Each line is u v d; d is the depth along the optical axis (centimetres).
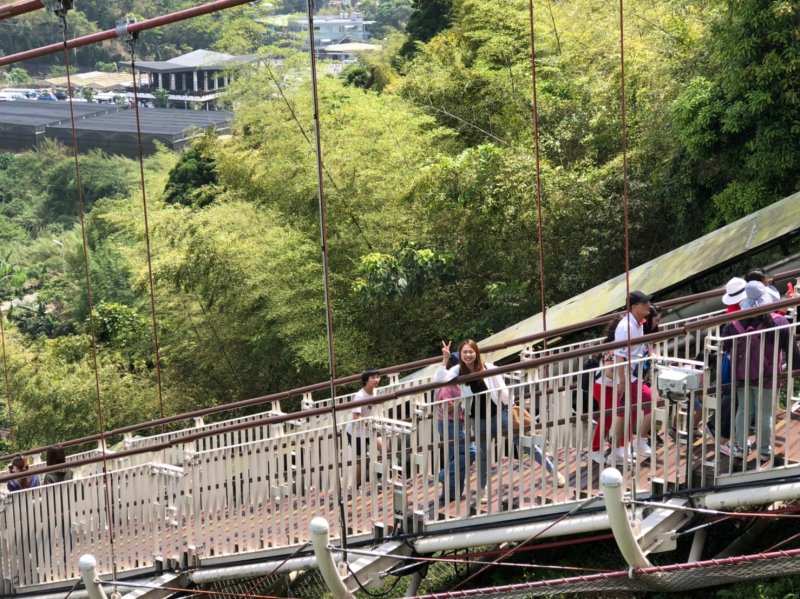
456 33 3775
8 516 1455
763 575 952
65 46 1295
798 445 1029
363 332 2670
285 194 2930
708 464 1005
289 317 2664
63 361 3266
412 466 1133
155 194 4406
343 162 2795
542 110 2739
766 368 1014
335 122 3066
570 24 3008
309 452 1214
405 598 1102
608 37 2717
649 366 1104
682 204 2281
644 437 1089
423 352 2653
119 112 13000
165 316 3086
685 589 992
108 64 16175
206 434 1359
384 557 1122
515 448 1162
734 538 1115
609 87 2592
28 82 16138
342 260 2742
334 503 1201
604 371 1039
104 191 9056
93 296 4772
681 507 972
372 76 4912
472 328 2500
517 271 2506
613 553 1154
